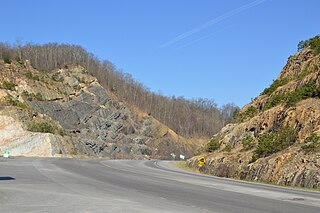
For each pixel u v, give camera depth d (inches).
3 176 767.1
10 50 3668.8
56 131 2556.6
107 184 697.6
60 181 711.7
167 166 1587.1
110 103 3499.0
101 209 404.2
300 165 854.5
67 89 3282.5
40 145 2220.7
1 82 2807.6
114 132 3196.4
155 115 4488.2
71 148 2456.9
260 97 1727.4
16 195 493.0
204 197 545.6
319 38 1606.8
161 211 404.2
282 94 1445.6
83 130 2923.2
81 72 3735.2
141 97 4594.0
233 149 1384.1
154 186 689.6
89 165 1310.3
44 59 3735.2
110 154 2876.5
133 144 3257.9
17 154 2146.9
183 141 4104.3
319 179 772.6
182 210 416.5
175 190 632.4
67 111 2972.4
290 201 530.6
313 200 550.3
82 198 486.0
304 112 1086.4
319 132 951.6
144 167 1397.6
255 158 1077.1
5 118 2325.3
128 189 625.0
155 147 3558.1
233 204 478.3
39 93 2925.7
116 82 4360.2
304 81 1331.2
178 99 5526.6
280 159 932.0
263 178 948.0
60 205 423.5
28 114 2518.5
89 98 3339.1
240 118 1720.0
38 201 448.8
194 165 1520.7
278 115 1247.5
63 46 4242.1
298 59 1653.5
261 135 1253.1
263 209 441.7
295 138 1051.9
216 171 1221.7
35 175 820.0
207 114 5556.1
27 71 3206.2
